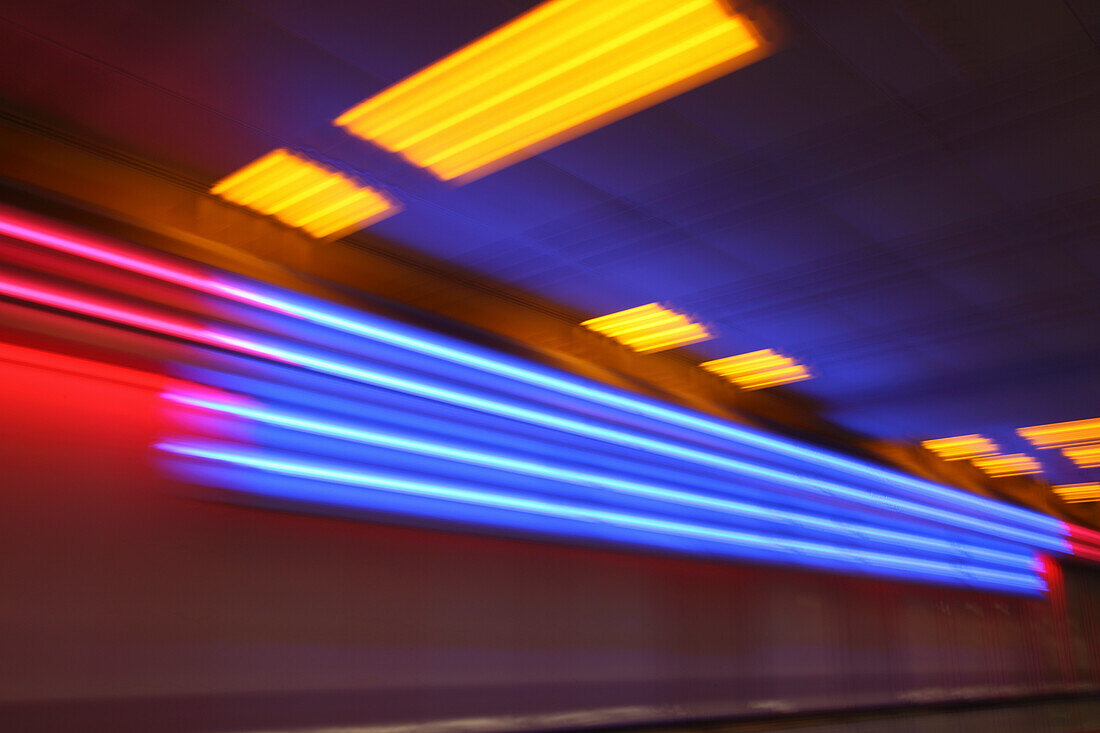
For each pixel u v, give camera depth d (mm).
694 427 15703
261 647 9234
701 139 8734
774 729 15117
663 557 14492
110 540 8344
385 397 10938
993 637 24172
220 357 9484
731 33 7109
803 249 11422
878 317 13914
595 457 13594
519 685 11766
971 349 15383
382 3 6898
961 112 8297
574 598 12891
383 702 10180
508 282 12711
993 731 20469
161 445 8875
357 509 10305
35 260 8242
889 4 6848
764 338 15008
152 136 8922
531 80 7754
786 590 17078
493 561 11883
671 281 12586
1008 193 9891
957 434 21844
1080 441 22562
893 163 9227
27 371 8125
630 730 13094
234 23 7188
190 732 8500
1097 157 9109
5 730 7367
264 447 9648
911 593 21141
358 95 8109
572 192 9898
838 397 18562
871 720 16906
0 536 7688
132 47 7531
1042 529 28422
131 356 8773
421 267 12109
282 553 9656
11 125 8414
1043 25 7102
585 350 14453
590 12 6859
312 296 10562
